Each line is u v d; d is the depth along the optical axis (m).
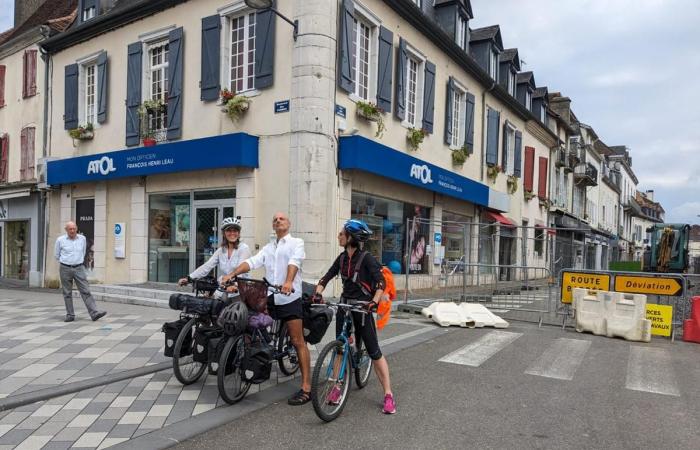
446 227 14.27
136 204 12.56
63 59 14.90
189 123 11.65
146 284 11.93
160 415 4.23
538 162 24.50
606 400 4.90
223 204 11.09
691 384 5.56
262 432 3.94
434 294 12.34
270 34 10.27
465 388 5.18
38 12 19.28
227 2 10.95
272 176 10.23
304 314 5.03
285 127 10.08
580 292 8.70
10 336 7.05
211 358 4.61
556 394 5.05
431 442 3.80
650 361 6.62
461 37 16.56
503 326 8.95
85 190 13.89
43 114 15.45
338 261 4.66
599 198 40.34
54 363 5.64
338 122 10.27
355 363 4.73
